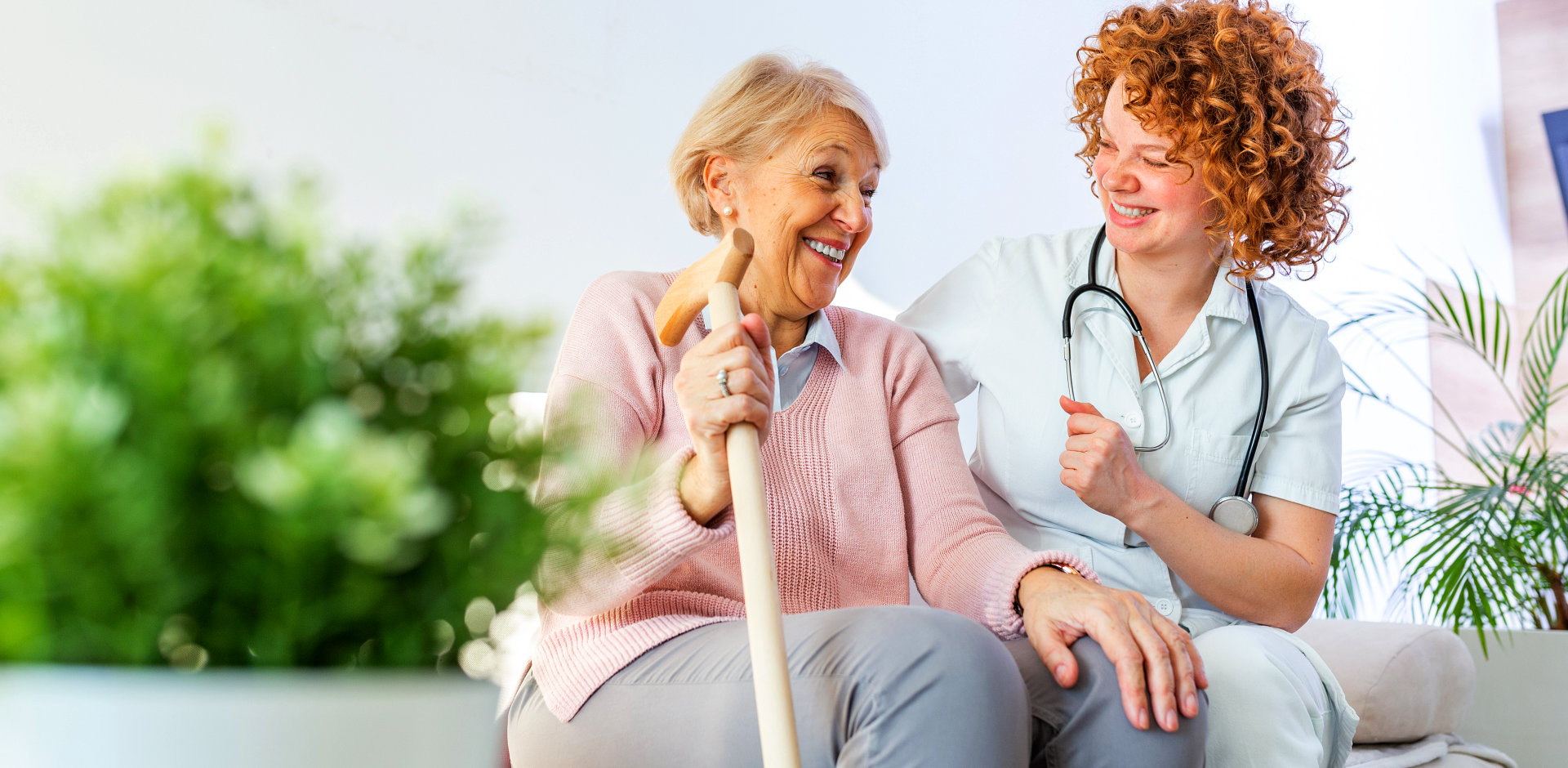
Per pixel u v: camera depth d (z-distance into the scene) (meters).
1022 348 1.39
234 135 0.45
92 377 0.36
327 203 0.45
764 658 0.68
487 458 0.44
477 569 0.42
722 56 1.72
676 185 1.22
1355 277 3.21
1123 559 1.32
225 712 0.35
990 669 0.79
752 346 0.79
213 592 0.37
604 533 0.52
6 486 0.34
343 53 1.27
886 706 0.78
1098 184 1.36
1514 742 1.98
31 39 1.05
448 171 1.36
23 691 0.34
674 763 0.85
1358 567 3.01
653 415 1.07
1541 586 2.17
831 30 1.90
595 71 1.54
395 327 0.44
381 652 0.40
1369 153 3.31
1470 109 3.96
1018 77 2.29
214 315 0.38
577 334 1.09
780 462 1.12
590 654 0.90
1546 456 2.32
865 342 1.25
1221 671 1.12
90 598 0.36
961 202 2.12
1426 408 3.51
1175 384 1.34
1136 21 1.33
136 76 1.12
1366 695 1.59
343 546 0.37
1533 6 4.13
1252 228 1.27
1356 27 3.29
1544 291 4.02
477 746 0.40
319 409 0.38
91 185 0.40
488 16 1.41
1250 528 1.30
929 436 1.23
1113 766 0.91
